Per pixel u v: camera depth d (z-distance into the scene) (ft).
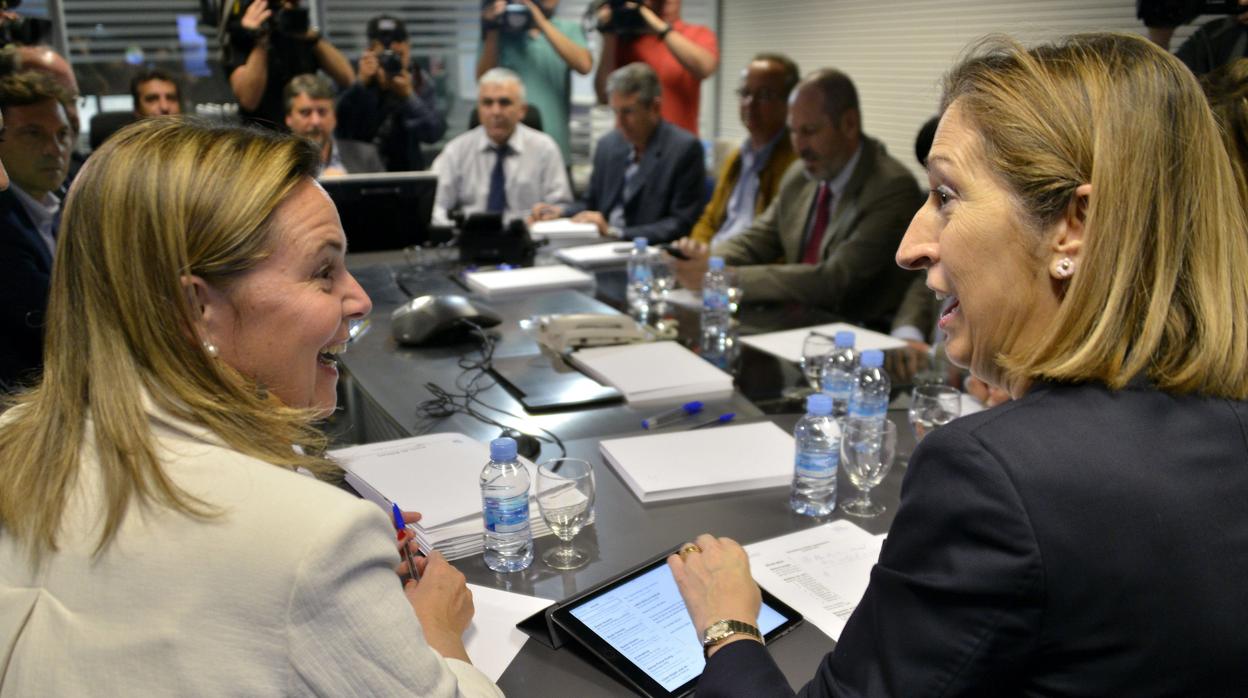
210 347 2.64
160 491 2.36
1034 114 2.50
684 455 5.07
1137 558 2.24
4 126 7.90
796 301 9.15
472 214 10.18
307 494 2.42
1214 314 2.43
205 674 2.26
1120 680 2.29
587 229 11.84
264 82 14.62
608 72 16.94
